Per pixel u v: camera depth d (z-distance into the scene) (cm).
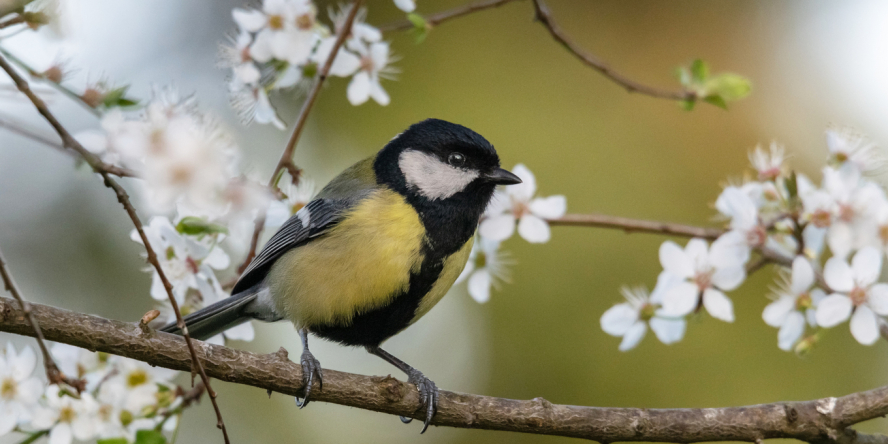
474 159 772
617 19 1598
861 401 613
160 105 555
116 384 648
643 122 1500
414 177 762
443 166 766
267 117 735
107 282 1311
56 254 1312
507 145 1486
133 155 537
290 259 757
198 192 546
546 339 1319
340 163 1453
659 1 1598
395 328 773
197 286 696
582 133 1495
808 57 1513
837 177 705
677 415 629
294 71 743
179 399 666
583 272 1345
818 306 668
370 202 747
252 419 1289
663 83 1547
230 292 797
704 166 1455
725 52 1558
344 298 734
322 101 1481
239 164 733
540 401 648
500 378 1308
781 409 623
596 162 1473
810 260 712
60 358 649
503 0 774
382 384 652
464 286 1359
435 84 1534
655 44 1577
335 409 1322
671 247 718
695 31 1579
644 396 1264
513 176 779
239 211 588
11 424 593
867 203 695
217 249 696
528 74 1548
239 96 732
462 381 1305
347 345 802
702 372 1257
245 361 616
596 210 1429
